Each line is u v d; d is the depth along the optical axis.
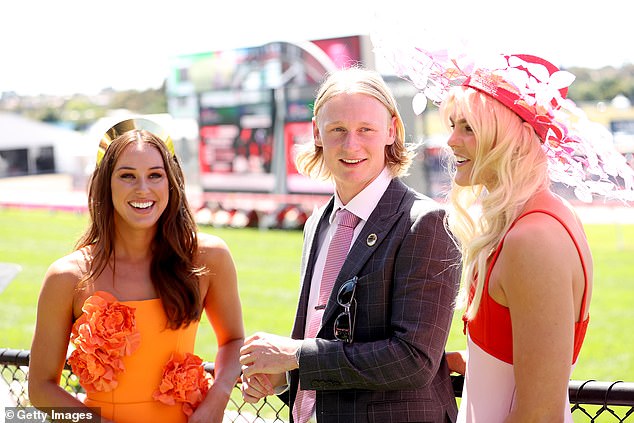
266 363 2.37
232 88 19.92
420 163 16.64
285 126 18.91
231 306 2.94
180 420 2.72
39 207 26.56
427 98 2.20
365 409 2.33
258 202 19.84
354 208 2.49
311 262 2.64
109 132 2.80
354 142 2.40
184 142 22.12
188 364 2.73
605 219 19.73
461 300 2.28
